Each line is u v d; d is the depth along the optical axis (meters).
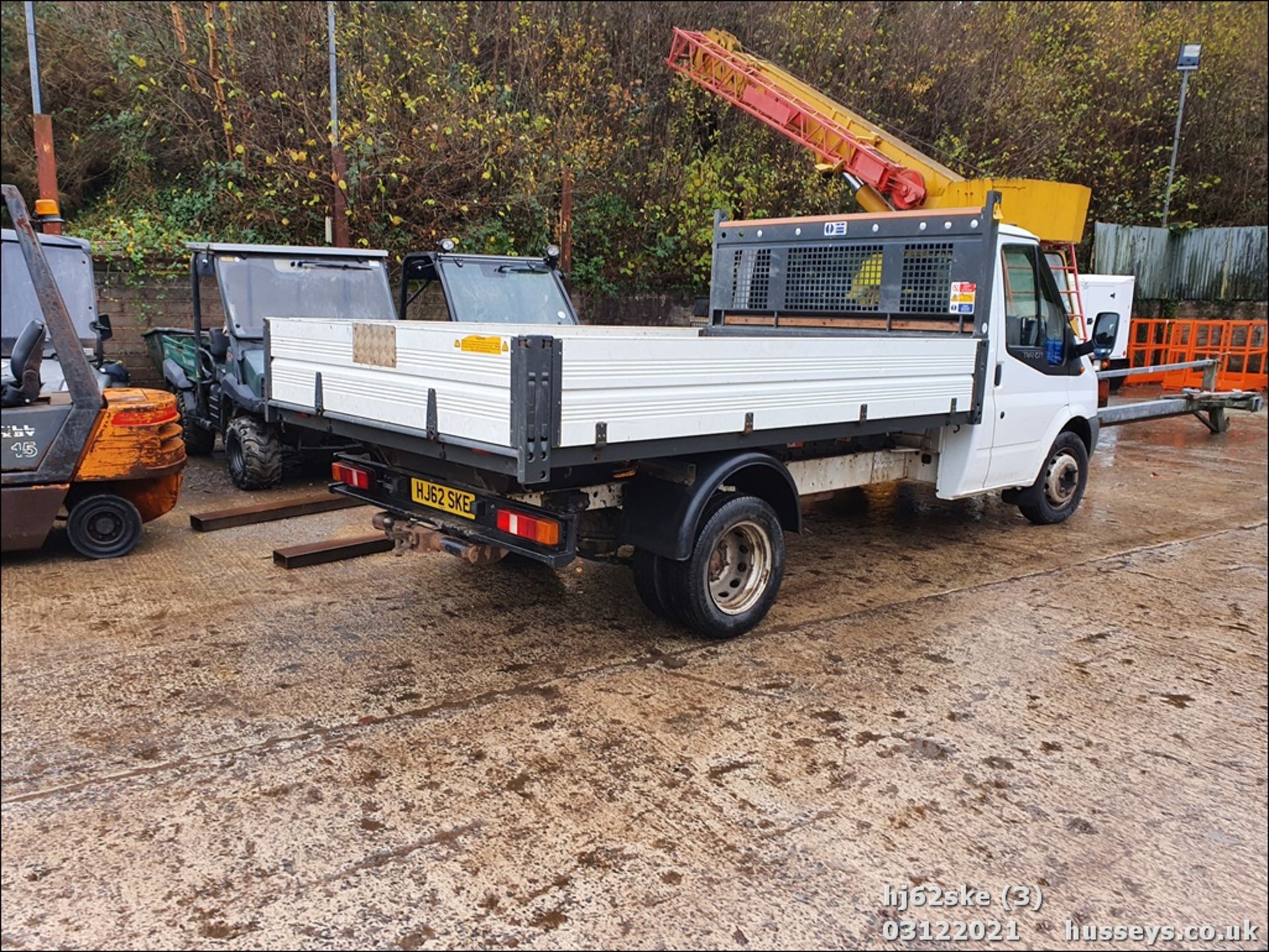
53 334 4.93
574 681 3.90
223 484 7.31
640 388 3.55
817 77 16.03
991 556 6.01
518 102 13.07
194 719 3.48
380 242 11.20
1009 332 5.79
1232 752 3.43
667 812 2.94
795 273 6.20
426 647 4.23
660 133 14.27
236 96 11.04
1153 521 7.13
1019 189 6.73
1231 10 22.27
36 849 2.66
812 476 5.07
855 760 3.30
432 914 2.43
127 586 4.92
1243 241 17.47
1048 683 4.02
